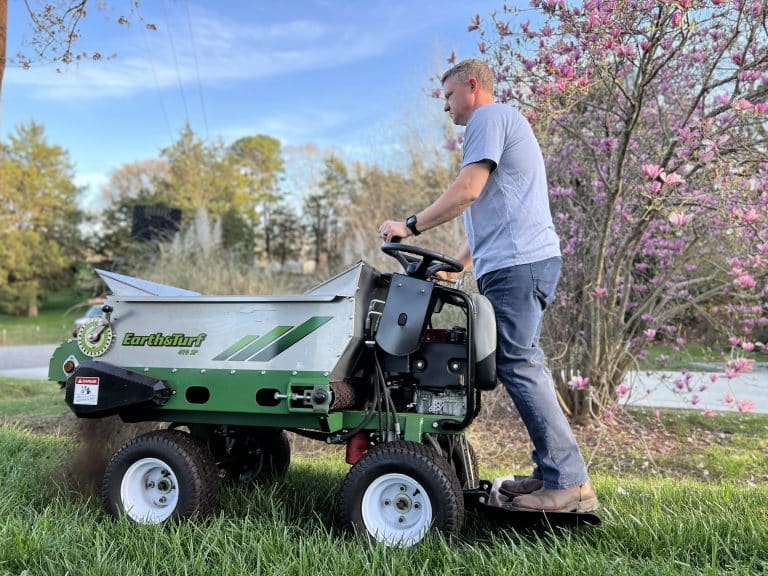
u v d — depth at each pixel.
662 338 7.06
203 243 11.53
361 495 2.76
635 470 5.18
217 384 2.93
